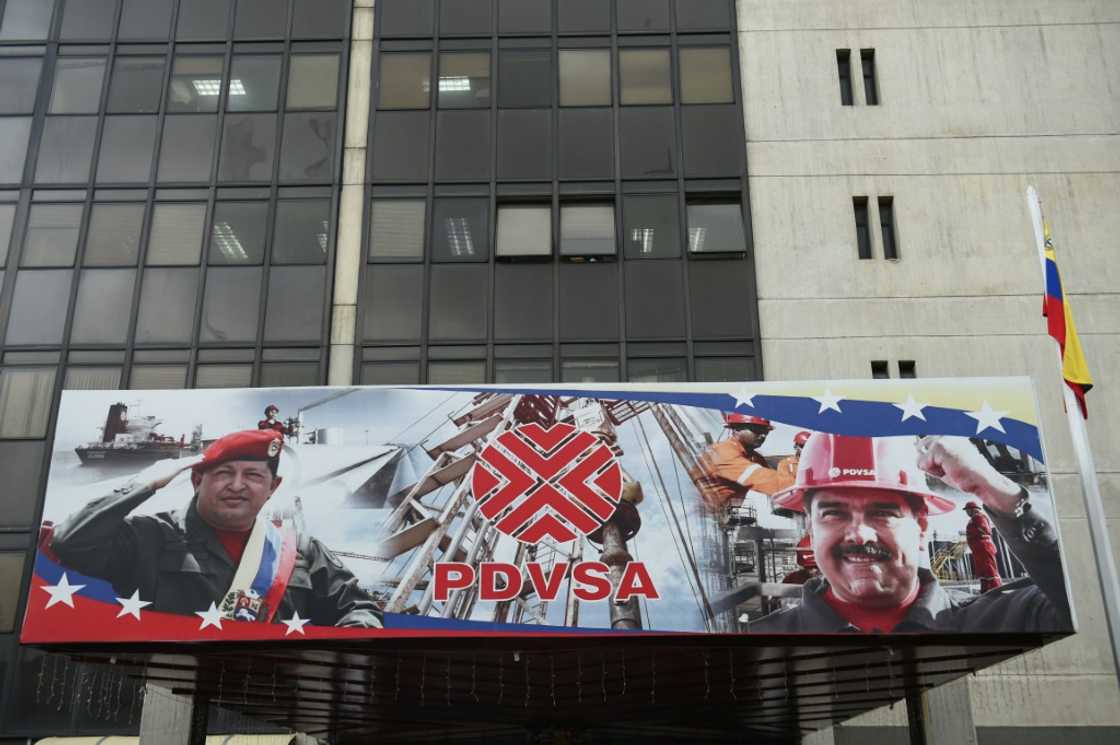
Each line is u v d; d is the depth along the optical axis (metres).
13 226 23.39
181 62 24.81
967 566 14.13
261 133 24.16
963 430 14.83
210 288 22.91
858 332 22.48
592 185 23.62
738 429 15.04
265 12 25.14
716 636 13.89
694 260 23.02
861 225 23.78
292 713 20.16
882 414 14.98
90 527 14.49
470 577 14.27
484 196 23.59
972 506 14.44
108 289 22.92
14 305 22.80
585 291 22.80
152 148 24.05
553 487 14.76
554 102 24.31
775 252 23.09
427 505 14.71
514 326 22.52
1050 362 22.23
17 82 24.58
